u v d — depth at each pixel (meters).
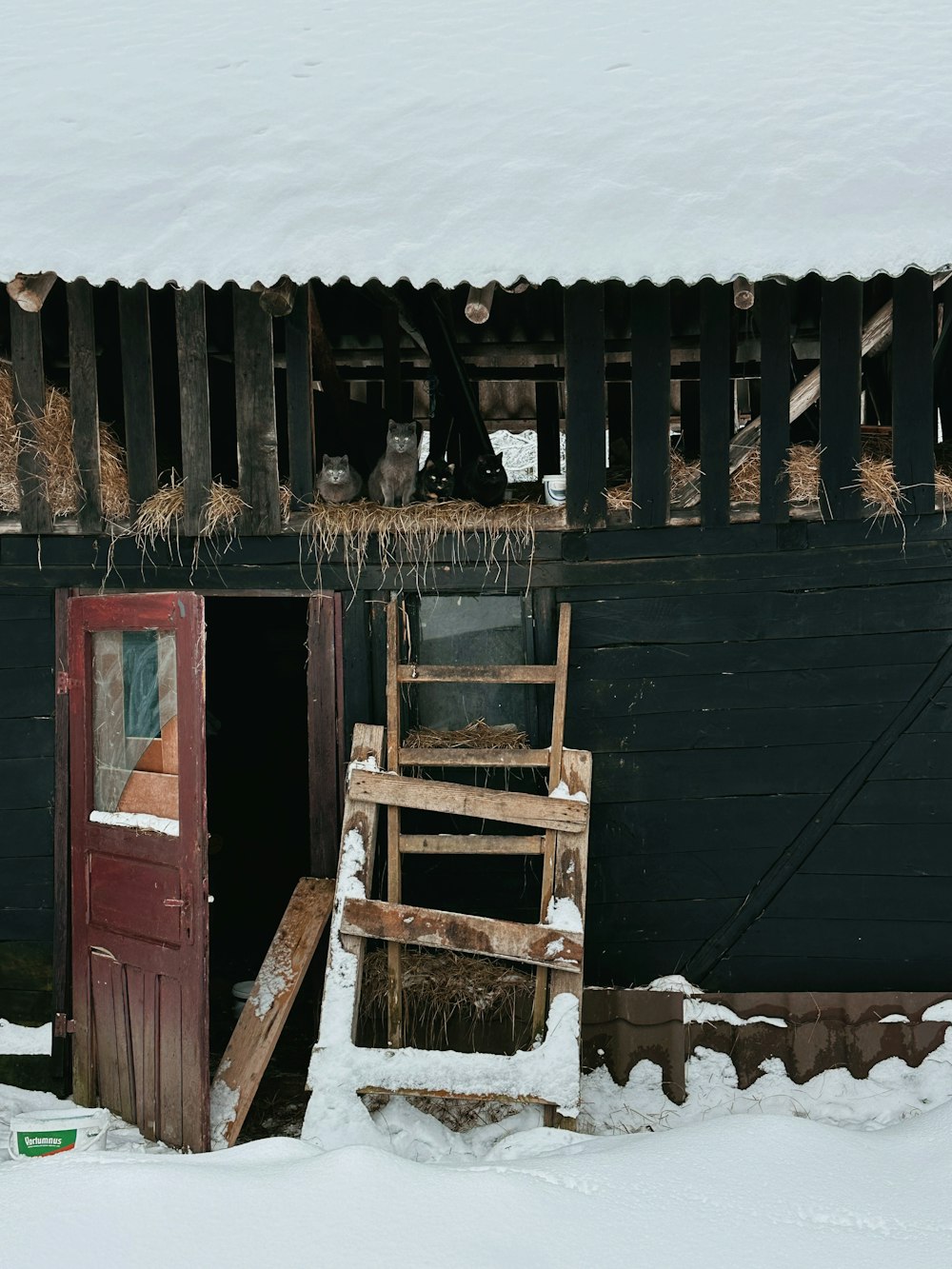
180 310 4.80
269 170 4.67
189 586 4.88
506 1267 2.84
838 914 4.73
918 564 4.65
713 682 4.75
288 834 8.12
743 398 8.45
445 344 6.27
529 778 4.84
